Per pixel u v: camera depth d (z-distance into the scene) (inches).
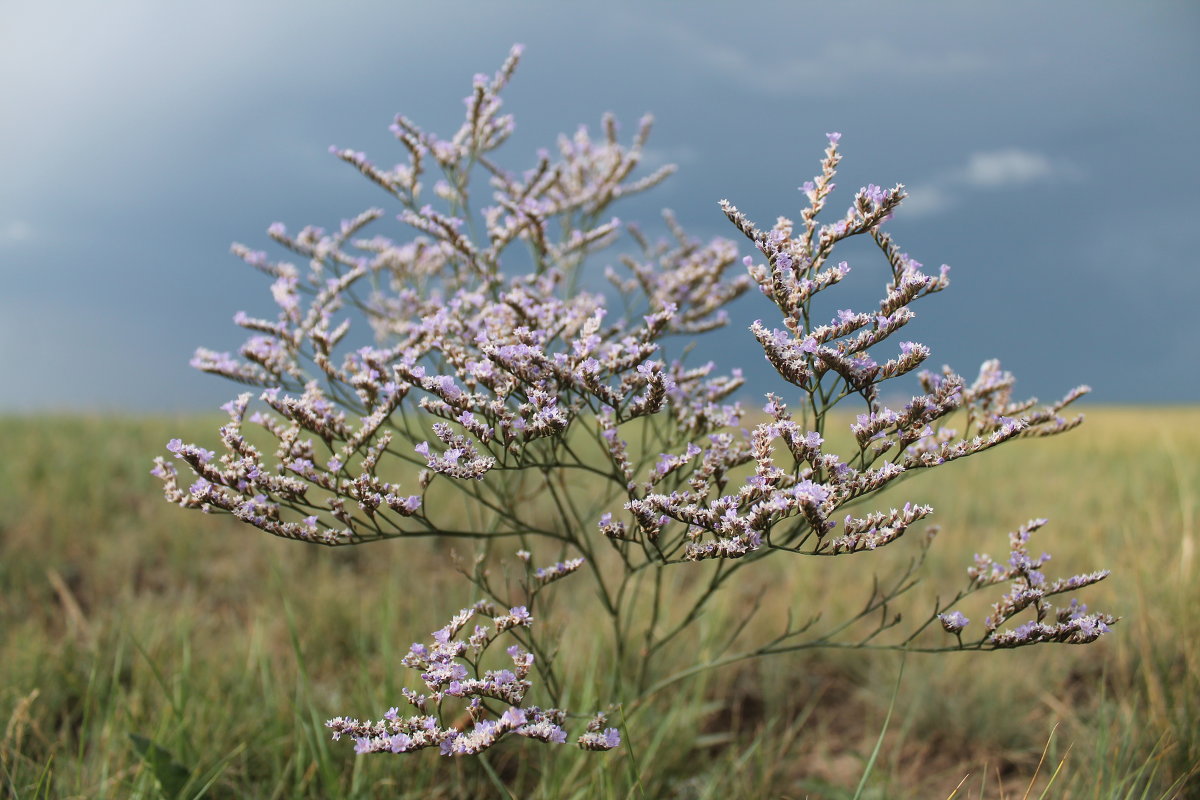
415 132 113.0
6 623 155.9
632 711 100.6
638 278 128.8
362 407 96.1
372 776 107.5
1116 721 118.1
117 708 119.4
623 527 74.8
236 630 151.2
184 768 98.3
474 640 73.8
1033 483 282.2
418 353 90.6
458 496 222.5
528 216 109.3
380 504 76.5
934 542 208.8
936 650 81.7
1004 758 127.0
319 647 151.7
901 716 140.4
